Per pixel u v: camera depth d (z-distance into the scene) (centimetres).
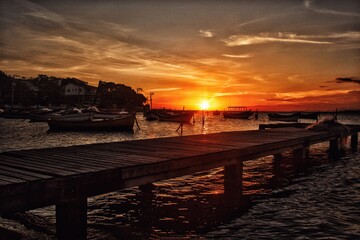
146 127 5394
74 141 2889
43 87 12412
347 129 1797
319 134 1488
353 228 686
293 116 7781
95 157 715
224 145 971
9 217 714
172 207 828
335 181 1143
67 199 508
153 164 646
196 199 901
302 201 888
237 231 669
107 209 809
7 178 484
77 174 525
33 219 709
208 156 786
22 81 12712
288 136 1342
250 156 962
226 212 790
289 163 1498
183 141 1088
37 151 802
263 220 736
